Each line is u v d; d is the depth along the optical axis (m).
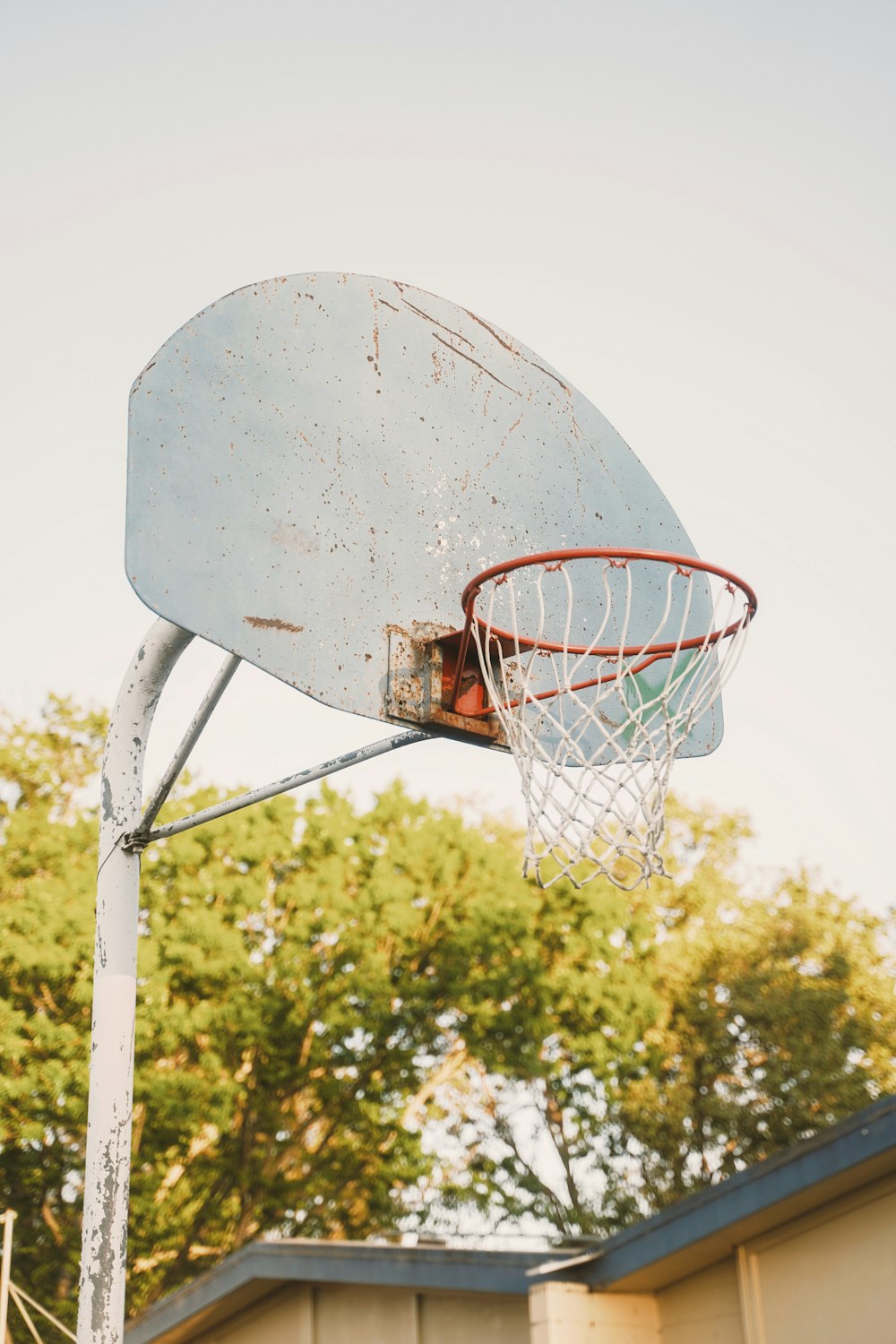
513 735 5.21
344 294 5.56
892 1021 21.03
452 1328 9.72
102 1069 5.08
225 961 17.88
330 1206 19.47
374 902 19.20
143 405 4.72
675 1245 7.84
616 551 5.15
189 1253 18.69
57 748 20.06
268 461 4.98
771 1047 20.39
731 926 21.89
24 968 16.52
